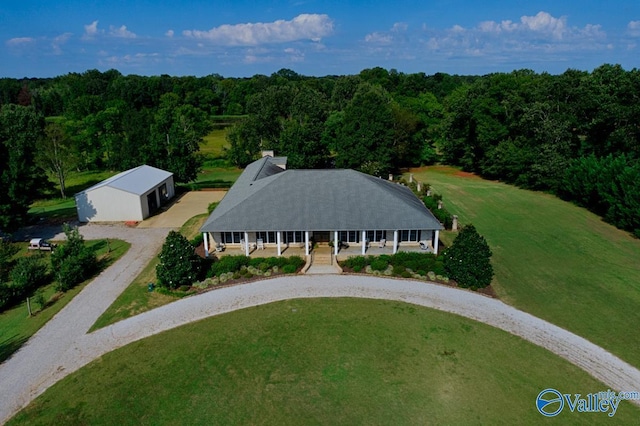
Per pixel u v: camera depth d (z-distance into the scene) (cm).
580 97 5488
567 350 2348
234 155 7956
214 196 5897
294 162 6925
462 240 3089
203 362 2286
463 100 7112
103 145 8275
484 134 6544
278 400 2006
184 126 8262
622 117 4703
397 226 3469
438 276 3195
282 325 2616
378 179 4331
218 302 2916
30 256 3741
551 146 5559
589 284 3092
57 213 5228
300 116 8675
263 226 3475
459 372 2177
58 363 2314
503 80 6638
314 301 2897
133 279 3325
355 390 2064
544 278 3198
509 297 2928
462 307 2800
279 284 3144
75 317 2778
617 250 3691
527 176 5941
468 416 1900
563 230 4225
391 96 9794
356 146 6619
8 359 2356
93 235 4384
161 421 1897
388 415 1911
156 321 2702
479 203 5281
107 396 2053
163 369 2238
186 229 4481
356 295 2969
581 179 4903
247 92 16225
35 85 18800
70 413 1950
